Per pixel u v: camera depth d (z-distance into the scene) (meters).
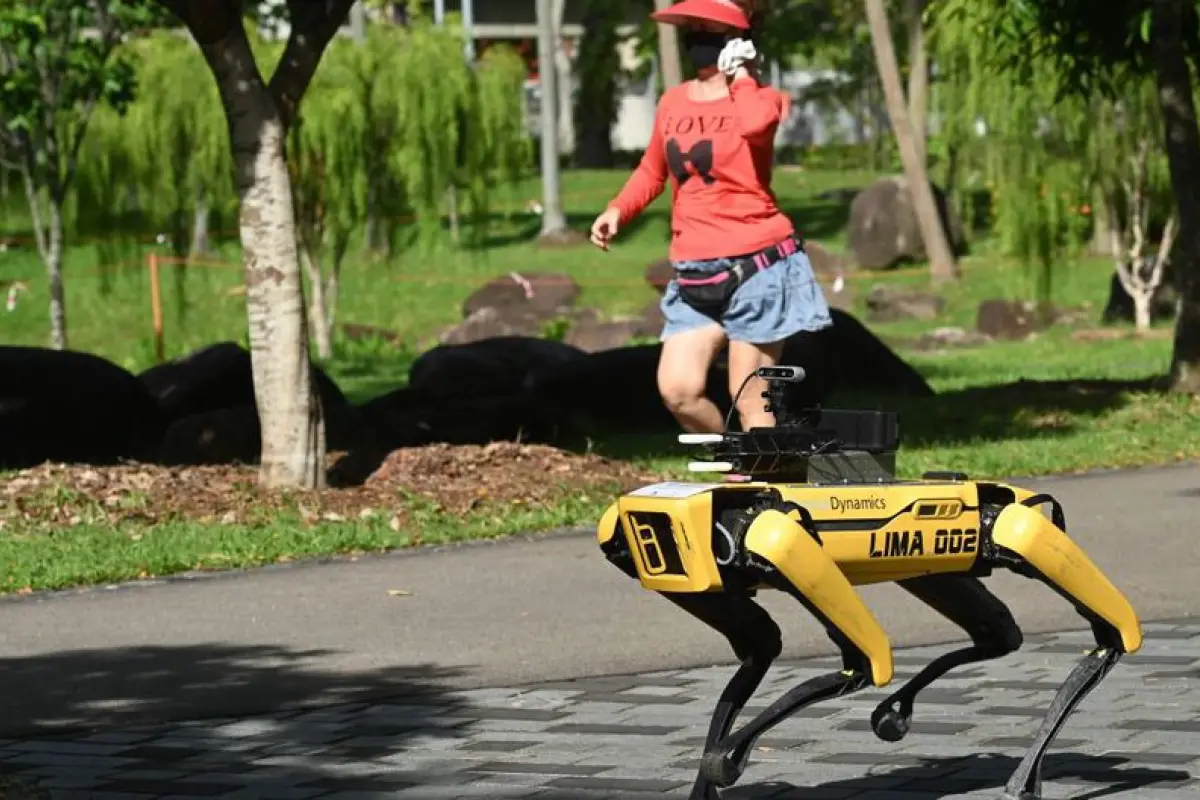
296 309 16.86
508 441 21.17
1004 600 11.79
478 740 8.48
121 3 32.59
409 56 42.75
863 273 50.88
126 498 16.17
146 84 42.31
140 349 42.31
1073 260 43.38
